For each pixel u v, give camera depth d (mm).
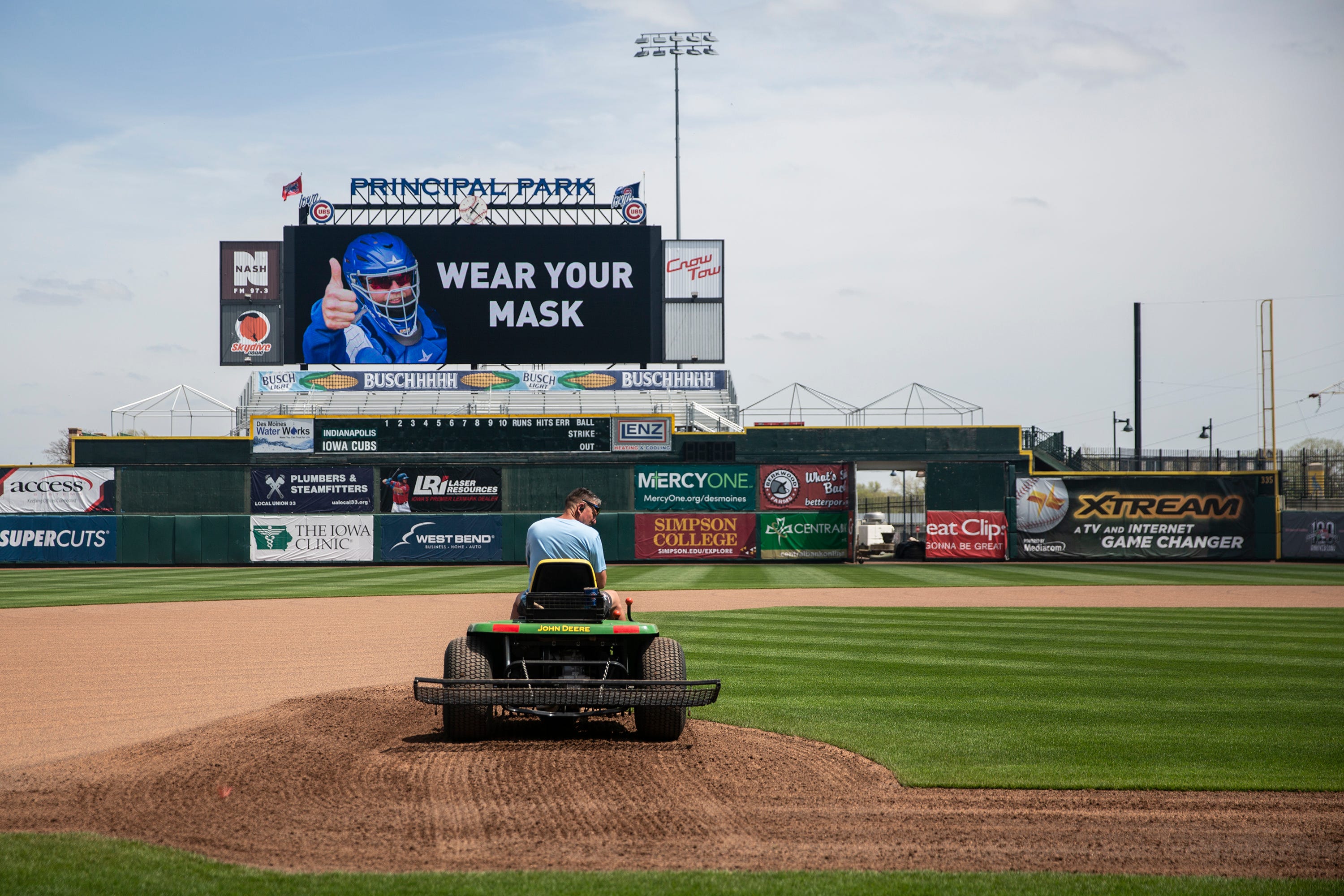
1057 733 8594
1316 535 43781
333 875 5016
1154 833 5941
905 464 48469
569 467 44281
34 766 7547
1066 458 49938
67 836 5602
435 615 21016
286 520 43531
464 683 7875
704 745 8250
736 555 44094
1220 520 44000
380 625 18969
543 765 7547
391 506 43844
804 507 44312
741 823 6098
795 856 5477
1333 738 8406
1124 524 44125
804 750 8047
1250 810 6402
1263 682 11422
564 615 8367
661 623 18547
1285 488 50125
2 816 6109
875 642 15273
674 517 44188
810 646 14812
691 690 8086
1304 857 5531
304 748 8172
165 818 6105
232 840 5680
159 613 21500
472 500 43969
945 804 6527
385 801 6539
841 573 36406
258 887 4812
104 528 43156
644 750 8039
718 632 16891
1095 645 15000
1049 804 6520
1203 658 13453
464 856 5430
